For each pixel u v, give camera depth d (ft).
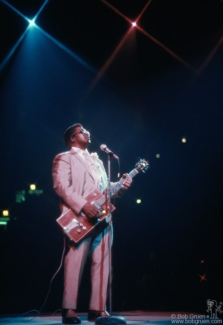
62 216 14.28
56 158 15.06
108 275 14.83
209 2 27.48
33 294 33.76
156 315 17.30
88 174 14.97
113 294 29.89
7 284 35.14
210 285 26.76
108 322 13.39
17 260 37.04
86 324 13.75
